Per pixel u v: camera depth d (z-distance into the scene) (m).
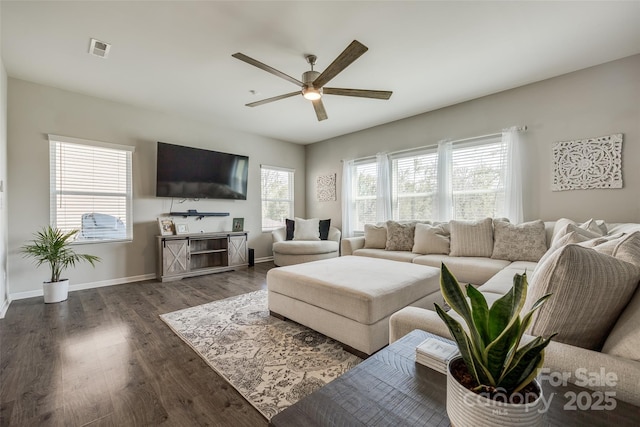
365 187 5.15
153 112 4.09
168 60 2.75
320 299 2.05
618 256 0.90
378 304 1.82
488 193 3.63
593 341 0.85
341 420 0.60
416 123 4.33
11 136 3.05
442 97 3.65
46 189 3.26
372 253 3.73
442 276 0.66
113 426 1.28
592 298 0.79
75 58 2.71
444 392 0.69
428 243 3.45
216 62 2.79
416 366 0.81
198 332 2.23
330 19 2.19
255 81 3.19
